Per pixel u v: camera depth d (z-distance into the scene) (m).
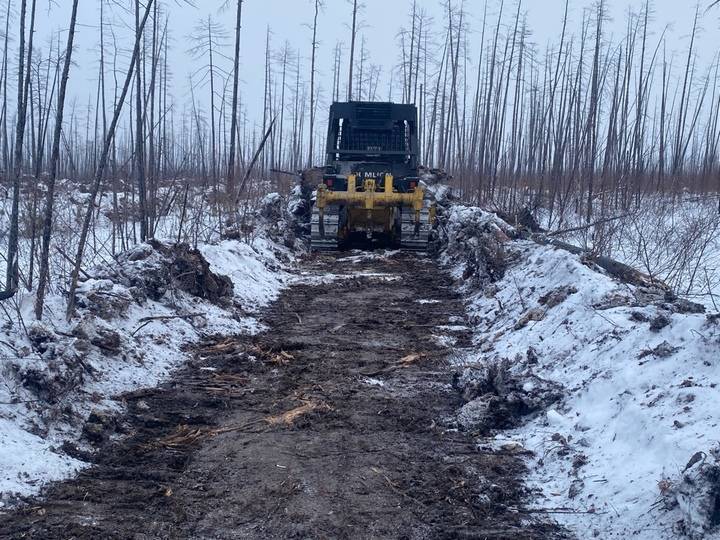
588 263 10.19
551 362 7.54
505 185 28.42
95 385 6.97
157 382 7.66
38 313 7.38
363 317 11.35
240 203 20.70
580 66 25.53
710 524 4.12
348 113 19.31
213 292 10.90
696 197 23.64
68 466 5.51
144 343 8.34
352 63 29.78
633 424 5.47
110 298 8.52
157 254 10.22
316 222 18.28
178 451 6.03
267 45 33.12
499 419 6.61
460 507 5.05
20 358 6.34
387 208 18.23
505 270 12.23
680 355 6.00
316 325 10.82
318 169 22.38
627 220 16.02
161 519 4.82
